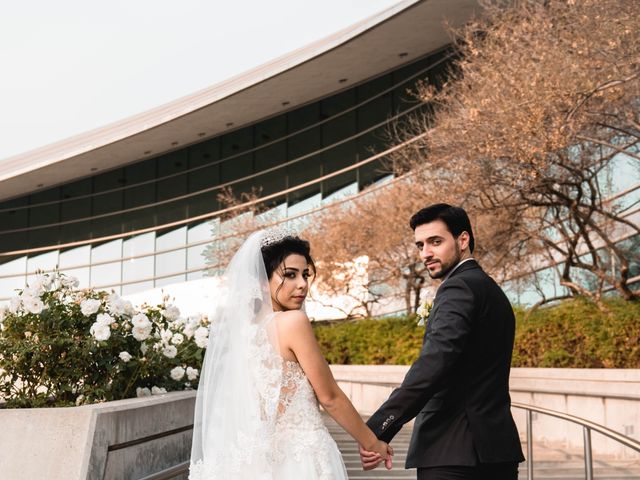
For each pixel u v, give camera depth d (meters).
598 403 9.20
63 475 3.98
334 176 25.38
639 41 9.54
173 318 6.82
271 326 3.46
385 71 23.53
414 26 19.31
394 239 17.06
